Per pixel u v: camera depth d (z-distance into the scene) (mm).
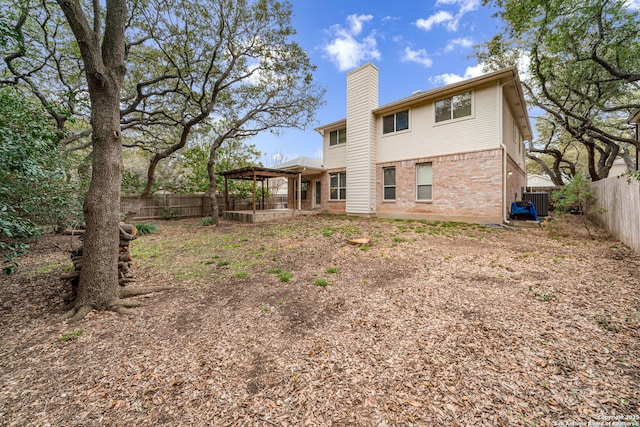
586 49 10156
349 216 13016
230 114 12000
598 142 17734
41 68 8477
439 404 1779
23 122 3742
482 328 2668
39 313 3332
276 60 10328
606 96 11977
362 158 12547
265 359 2352
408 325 2805
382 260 5191
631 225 5461
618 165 21484
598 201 8297
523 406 1726
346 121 13227
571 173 18203
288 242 7273
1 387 2059
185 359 2383
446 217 10156
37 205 4023
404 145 11430
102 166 3459
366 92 12297
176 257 5961
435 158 10430
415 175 11078
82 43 3197
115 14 3516
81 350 2547
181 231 9906
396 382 2004
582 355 2186
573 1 8375
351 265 4977
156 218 14453
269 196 19141
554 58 10117
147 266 5242
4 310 3412
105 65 3461
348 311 3189
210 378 2127
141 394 1971
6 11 6746
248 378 2117
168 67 9898
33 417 1774
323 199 15297
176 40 8773
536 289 3543
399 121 11656
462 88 9570
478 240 6758
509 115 10492
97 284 3377
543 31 8961
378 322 2896
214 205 11617
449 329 2684
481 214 9289
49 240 6801
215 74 10477
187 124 10672
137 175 15688
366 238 7098
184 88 10750
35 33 7977
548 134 17938
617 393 1783
